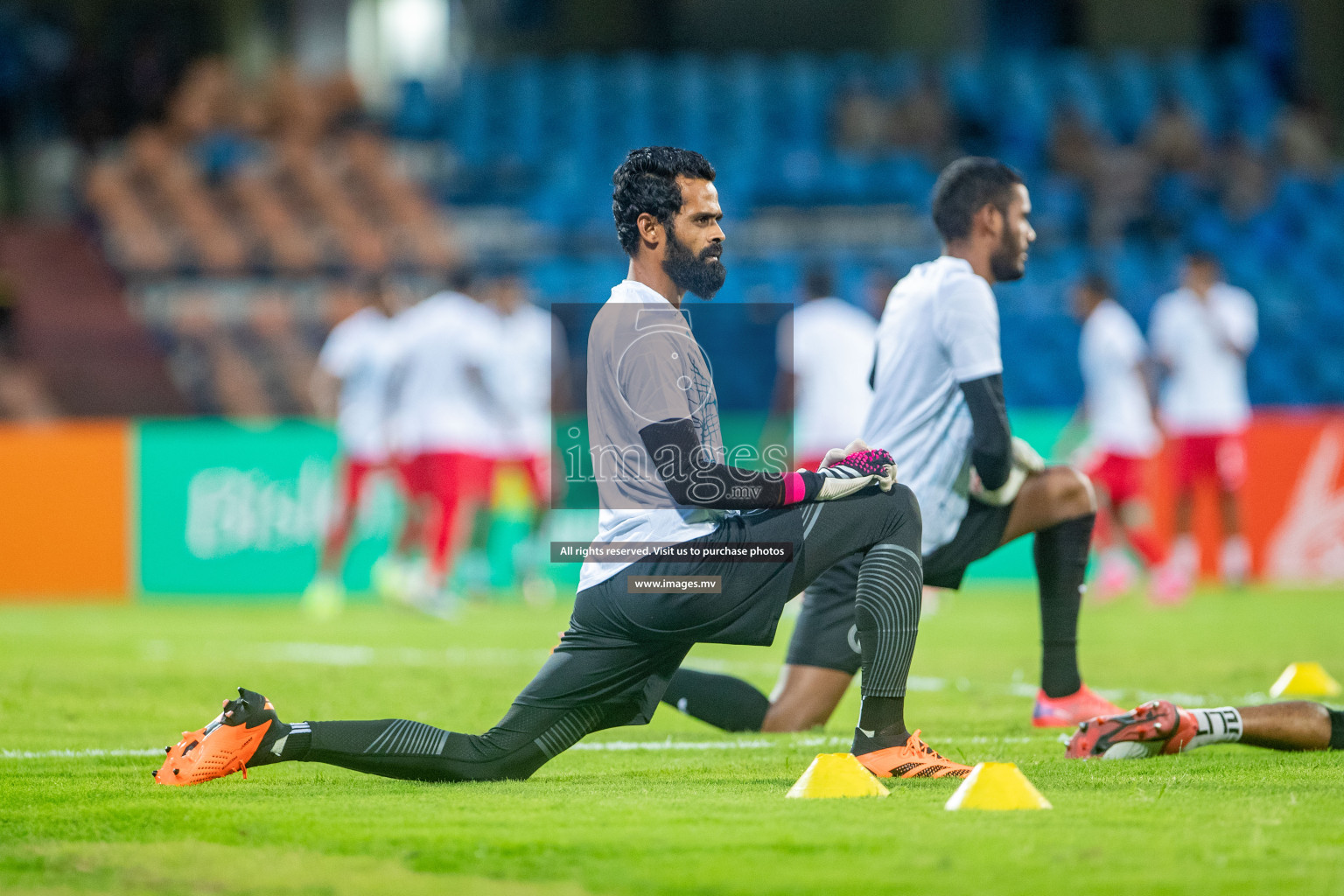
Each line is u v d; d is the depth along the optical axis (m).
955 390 15.09
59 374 54.44
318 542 42.12
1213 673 22.22
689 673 16.00
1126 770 12.48
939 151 67.94
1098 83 72.31
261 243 59.62
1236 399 39.44
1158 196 64.88
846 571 15.91
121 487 41.59
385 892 8.36
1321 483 44.91
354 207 62.00
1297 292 60.41
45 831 10.08
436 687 20.92
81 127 66.56
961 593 41.66
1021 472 15.38
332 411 37.69
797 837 9.59
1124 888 8.20
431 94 71.06
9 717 17.66
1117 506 37.09
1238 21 78.12
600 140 68.81
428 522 40.25
